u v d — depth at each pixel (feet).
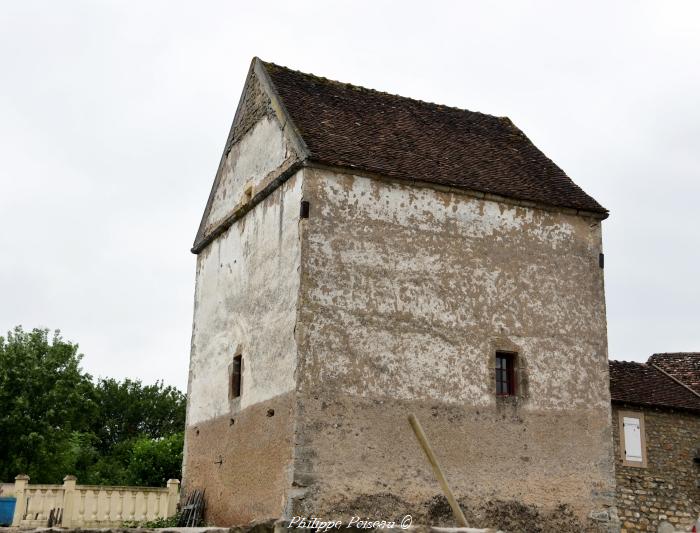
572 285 60.08
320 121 58.54
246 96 66.59
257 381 55.88
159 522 61.87
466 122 68.80
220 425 60.70
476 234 57.52
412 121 64.80
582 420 57.67
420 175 56.39
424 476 51.67
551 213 60.70
